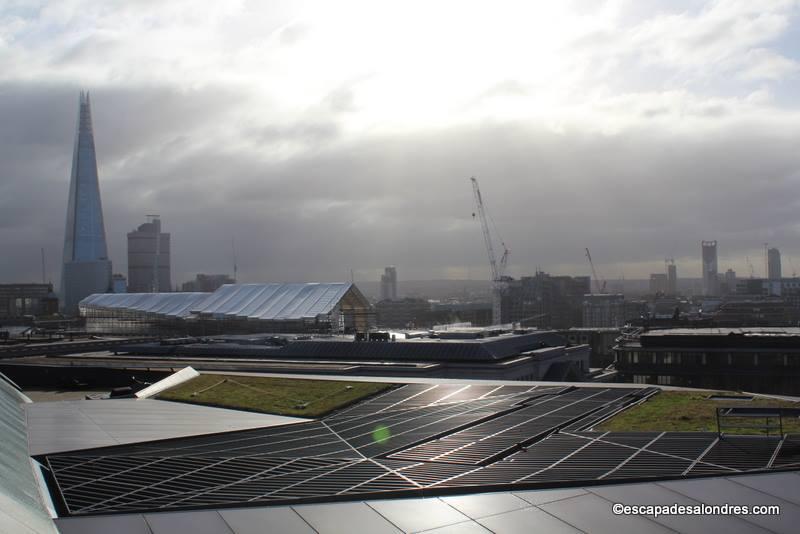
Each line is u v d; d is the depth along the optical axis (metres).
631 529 39.22
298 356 167.88
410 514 41.69
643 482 46.00
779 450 52.62
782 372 157.88
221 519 40.91
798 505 41.91
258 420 76.00
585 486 45.84
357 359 160.62
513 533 39.09
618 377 171.00
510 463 52.97
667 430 62.44
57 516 42.28
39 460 57.06
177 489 48.00
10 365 161.00
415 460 55.62
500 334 188.62
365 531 39.31
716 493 43.81
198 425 72.31
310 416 79.00
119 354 195.00
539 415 74.00
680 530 39.00
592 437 60.53
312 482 49.12
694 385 164.00
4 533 32.81
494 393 90.31
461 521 40.69
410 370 134.62
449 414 76.81
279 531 39.31
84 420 73.81
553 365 166.50
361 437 66.00
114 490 47.94
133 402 88.19
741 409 60.16
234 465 54.78
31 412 78.19
